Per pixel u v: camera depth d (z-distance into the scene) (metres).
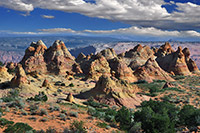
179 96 64.38
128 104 53.62
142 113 30.83
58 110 30.06
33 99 38.59
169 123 25.12
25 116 24.89
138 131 26.27
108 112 35.69
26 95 48.72
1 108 26.06
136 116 31.39
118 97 55.31
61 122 24.19
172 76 110.19
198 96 64.44
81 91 65.94
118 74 102.44
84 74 111.69
